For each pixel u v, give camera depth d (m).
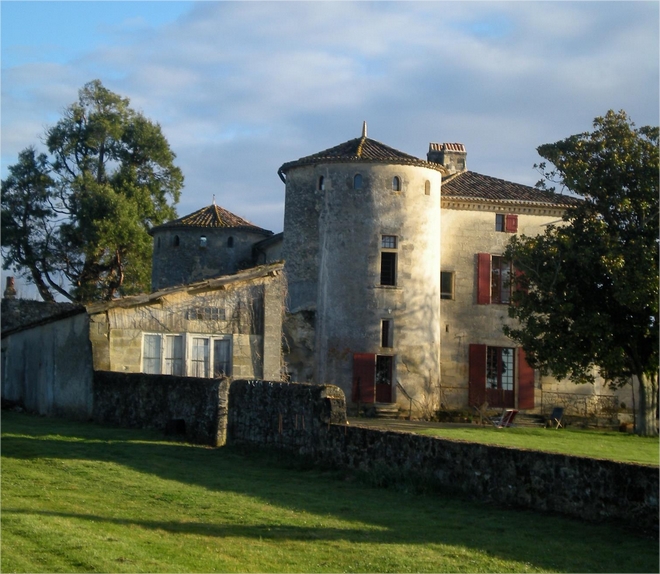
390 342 35.28
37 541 9.77
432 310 36.06
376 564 9.48
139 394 21.88
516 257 32.06
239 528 11.00
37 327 28.81
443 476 13.54
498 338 37.84
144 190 49.72
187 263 43.75
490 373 37.88
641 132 32.03
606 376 33.34
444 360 37.28
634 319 31.22
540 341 31.66
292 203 37.19
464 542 10.48
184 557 9.46
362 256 35.41
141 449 18.02
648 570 9.35
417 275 35.75
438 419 35.22
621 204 30.81
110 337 24.36
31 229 48.81
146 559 9.25
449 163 41.97
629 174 31.39
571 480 11.68
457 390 37.16
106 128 48.81
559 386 38.38
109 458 16.70
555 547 10.24
